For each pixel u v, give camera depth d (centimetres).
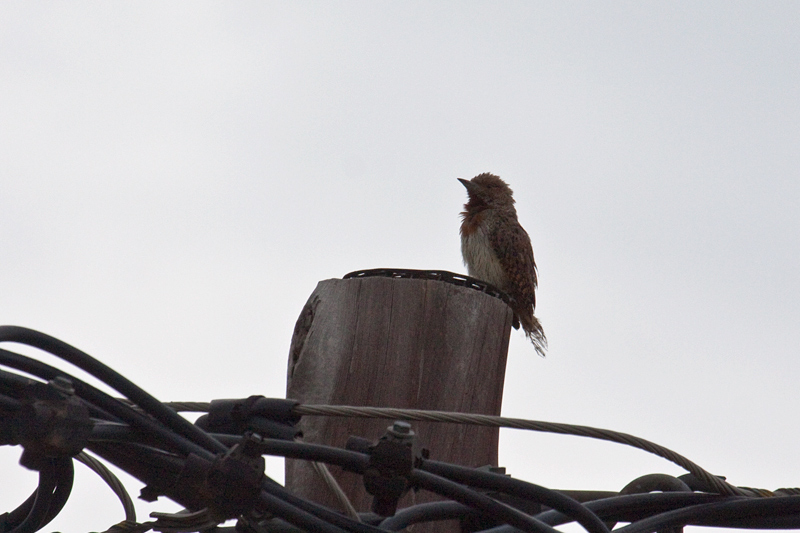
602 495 711
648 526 655
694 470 635
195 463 511
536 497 571
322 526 529
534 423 591
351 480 741
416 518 615
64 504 614
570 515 573
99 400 522
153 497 583
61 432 493
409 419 584
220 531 667
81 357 498
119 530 613
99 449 573
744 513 670
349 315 787
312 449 540
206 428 610
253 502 511
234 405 600
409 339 782
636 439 609
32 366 509
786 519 675
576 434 597
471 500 554
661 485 704
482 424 586
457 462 751
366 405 760
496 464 783
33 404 489
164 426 530
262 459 516
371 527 539
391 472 538
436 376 777
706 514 668
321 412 588
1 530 632
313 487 744
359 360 771
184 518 585
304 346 791
